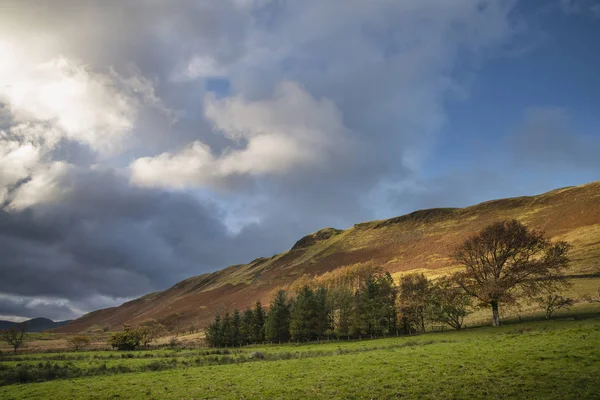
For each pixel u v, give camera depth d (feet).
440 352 129.18
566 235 608.60
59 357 242.99
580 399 70.59
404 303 296.30
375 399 81.10
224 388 101.71
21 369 148.36
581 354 99.45
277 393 91.40
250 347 327.88
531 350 111.14
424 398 78.84
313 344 285.23
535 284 238.89
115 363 187.83
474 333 203.62
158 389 106.73
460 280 260.01
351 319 315.99
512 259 264.31
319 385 96.22
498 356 109.09
